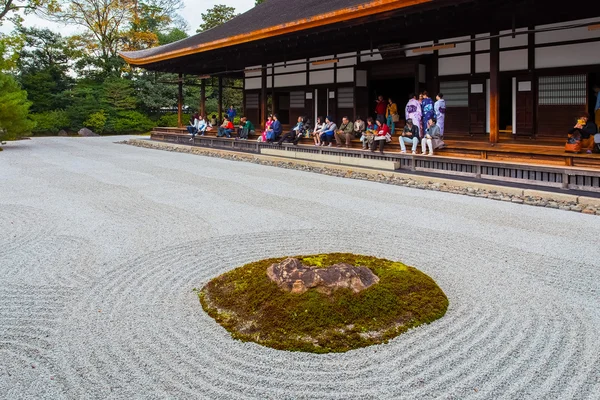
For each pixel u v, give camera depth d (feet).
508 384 9.96
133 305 14.07
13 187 34.04
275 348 11.50
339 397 9.58
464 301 14.21
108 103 107.55
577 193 28.40
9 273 16.78
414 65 47.96
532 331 12.28
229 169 44.19
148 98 111.14
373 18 38.83
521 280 15.87
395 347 11.48
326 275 13.30
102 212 26.07
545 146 36.14
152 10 126.52
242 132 60.23
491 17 37.55
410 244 19.97
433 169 37.91
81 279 16.16
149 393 9.76
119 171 42.42
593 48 36.37
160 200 29.25
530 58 39.75
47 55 109.60
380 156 41.93
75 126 101.60
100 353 11.33
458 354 11.17
